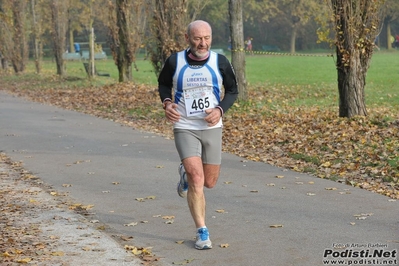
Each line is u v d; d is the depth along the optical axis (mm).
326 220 10391
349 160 15438
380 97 33031
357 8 21750
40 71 56531
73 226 10242
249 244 9219
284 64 67438
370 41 22000
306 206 11352
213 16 101312
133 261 8531
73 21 84625
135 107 28453
